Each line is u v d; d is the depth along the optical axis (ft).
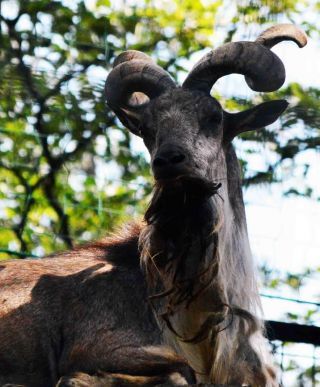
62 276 74.79
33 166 117.91
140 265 73.41
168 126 68.85
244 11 108.99
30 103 118.21
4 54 120.37
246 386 65.77
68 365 72.18
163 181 66.44
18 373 73.05
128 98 73.82
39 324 73.31
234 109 107.14
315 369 86.79
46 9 124.77
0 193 117.08
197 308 69.10
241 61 73.26
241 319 70.95
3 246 114.01
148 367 70.69
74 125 118.52
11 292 74.23
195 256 68.18
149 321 72.18
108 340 71.77
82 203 115.44
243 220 73.10
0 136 117.91
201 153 68.44
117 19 127.44
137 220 77.77
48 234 109.81
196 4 128.98
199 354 70.13
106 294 73.20
